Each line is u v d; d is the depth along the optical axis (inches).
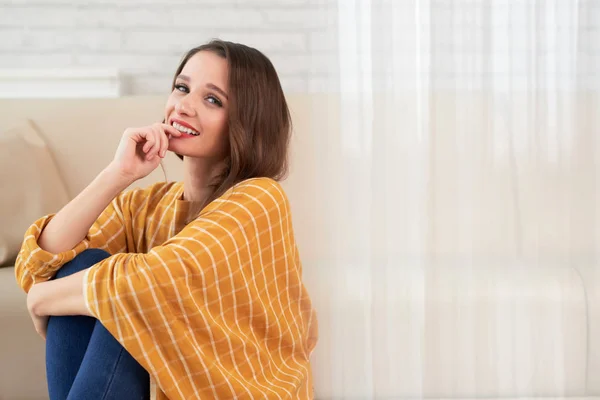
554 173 54.9
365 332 55.0
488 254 54.6
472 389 54.7
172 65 90.4
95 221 49.0
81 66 89.7
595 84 55.2
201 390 40.3
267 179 46.2
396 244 54.7
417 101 54.1
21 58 89.7
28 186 70.2
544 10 54.5
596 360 55.4
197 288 40.1
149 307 38.8
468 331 54.5
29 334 56.0
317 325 50.2
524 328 55.0
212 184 48.5
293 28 89.1
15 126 74.7
